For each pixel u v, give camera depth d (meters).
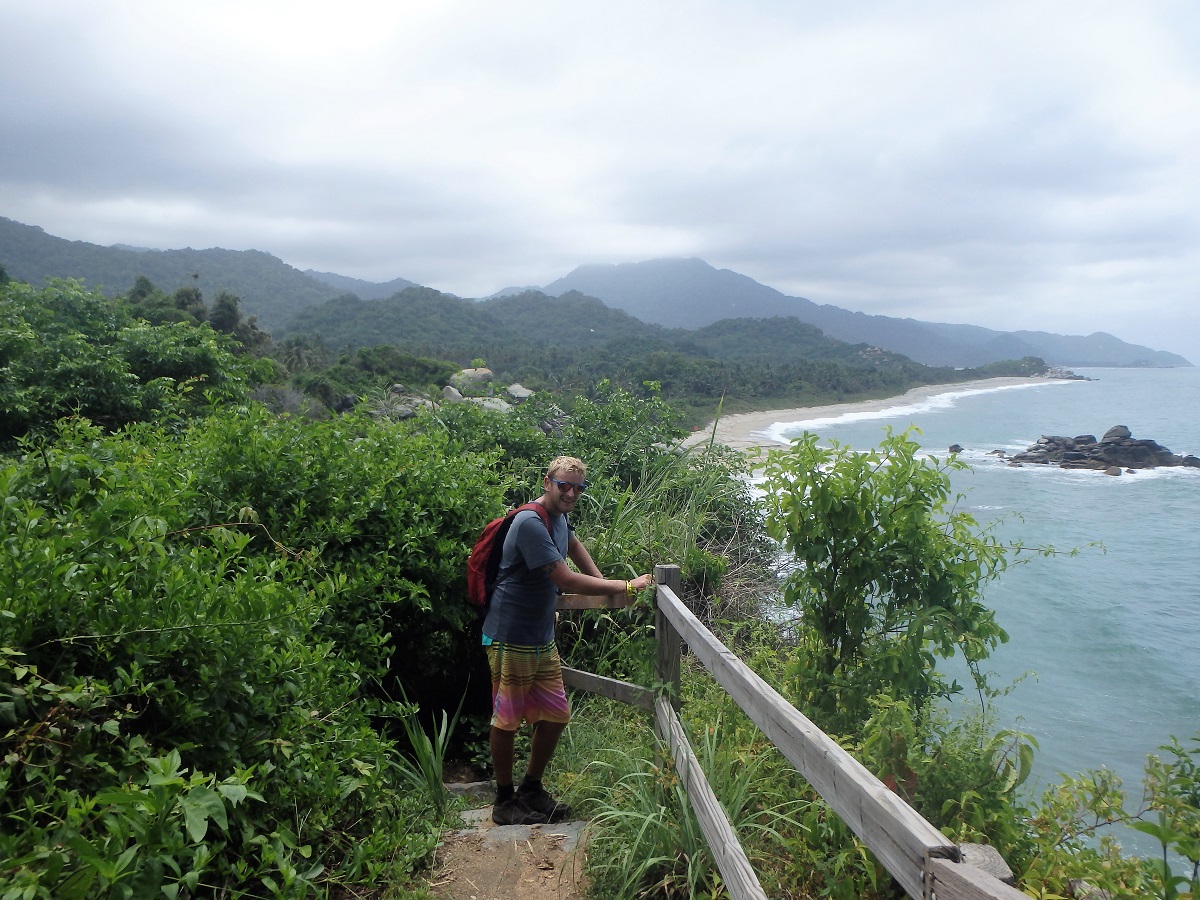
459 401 10.86
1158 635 13.95
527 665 3.95
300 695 3.24
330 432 5.21
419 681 5.22
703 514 7.61
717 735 3.80
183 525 3.84
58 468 3.38
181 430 10.26
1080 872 2.76
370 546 4.82
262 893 2.79
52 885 1.93
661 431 10.33
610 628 5.76
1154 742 9.56
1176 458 43.09
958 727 3.91
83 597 2.64
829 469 4.43
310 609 3.45
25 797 2.22
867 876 2.95
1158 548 22.34
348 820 3.46
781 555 8.05
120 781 2.42
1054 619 15.00
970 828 3.01
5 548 2.62
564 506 3.96
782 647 5.96
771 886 2.99
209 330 12.95
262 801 2.73
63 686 2.42
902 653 3.99
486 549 4.05
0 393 9.76
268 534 3.88
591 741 4.75
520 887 3.40
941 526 4.46
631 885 3.13
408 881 3.34
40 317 12.39
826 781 2.14
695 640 3.46
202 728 2.80
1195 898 2.39
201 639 2.79
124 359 11.90
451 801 4.23
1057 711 10.46
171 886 2.18
